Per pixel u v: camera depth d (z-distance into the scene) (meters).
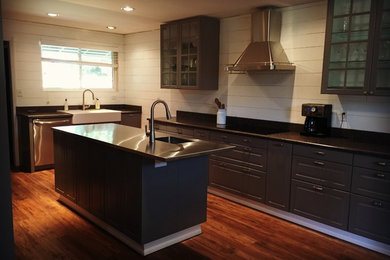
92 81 6.36
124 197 2.91
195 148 2.83
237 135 3.95
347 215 3.06
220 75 4.89
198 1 3.80
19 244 2.95
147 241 2.81
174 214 2.97
